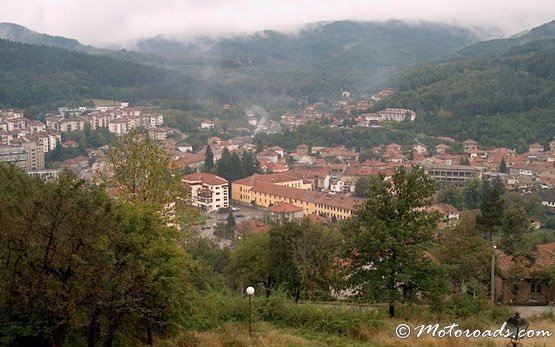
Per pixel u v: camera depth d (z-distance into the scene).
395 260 30.31
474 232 50.88
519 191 123.19
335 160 175.25
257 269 43.12
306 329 28.06
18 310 19.47
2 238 18.22
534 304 41.59
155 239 22.28
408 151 176.62
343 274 31.97
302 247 40.66
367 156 172.38
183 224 35.88
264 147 193.50
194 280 38.47
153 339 24.39
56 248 18.44
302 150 186.38
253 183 133.88
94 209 19.50
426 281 30.11
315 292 39.59
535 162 153.88
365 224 31.02
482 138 184.25
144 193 33.88
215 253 58.19
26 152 165.62
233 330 26.33
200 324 26.91
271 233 43.00
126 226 21.39
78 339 22.98
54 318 18.92
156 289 21.20
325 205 113.88
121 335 23.77
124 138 35.09
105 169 34.56
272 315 29.64
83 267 18.66
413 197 30.42
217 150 184.88
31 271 18.81
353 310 30.06
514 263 43.00
